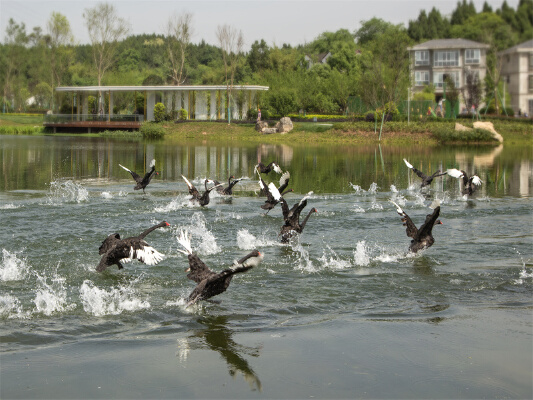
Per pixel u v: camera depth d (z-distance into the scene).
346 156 45.41
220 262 13.66
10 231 16.27
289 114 76.31
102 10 82.44
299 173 33.72
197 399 7.39
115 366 8.25
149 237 16.05
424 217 19.83
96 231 16.56
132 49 144.38
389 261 13.93
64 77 99.12
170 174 32.78
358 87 74.31
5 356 8.49
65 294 11.18
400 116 68.38
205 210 20.52
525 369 8.33
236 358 8.57
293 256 14.32
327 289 11.77
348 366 8.36
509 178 32.28
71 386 7.65
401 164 39.44
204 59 156.50
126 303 10.73
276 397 7.46
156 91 74.81
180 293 11.38
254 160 41.53
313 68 96.00
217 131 68.06
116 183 28.11
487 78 88.06
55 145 51.66
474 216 20.22
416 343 9.18
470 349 8.98
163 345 8.98
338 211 20.69
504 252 14.88
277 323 9.96
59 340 9.09
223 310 10.51
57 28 90.88
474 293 11.66
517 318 10.31
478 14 120.75
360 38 134.38
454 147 57.06
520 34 100.81
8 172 31.39
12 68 103.88
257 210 20.72
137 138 65.12
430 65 97.31
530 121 70.81
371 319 10.21
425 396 7.55
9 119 89.12
